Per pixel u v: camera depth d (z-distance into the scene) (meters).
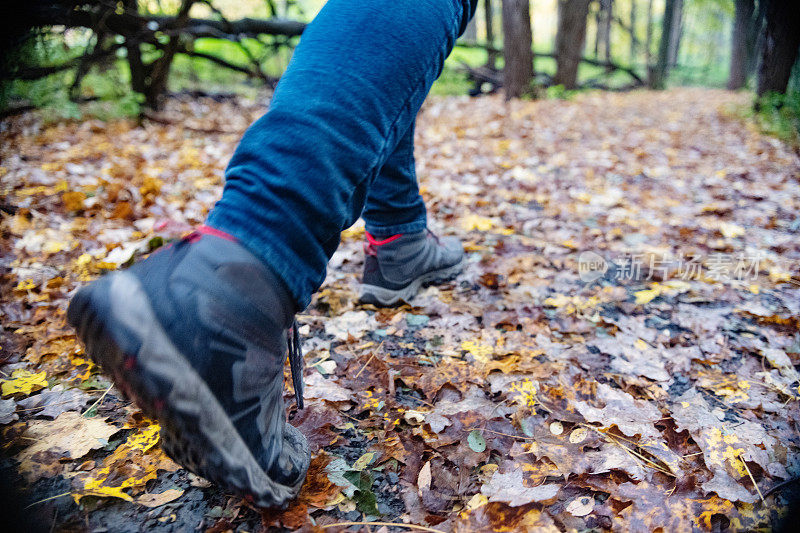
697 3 19.23
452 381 1.48
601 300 1.97
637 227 2.68
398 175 1.67
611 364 1.59
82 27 4.61
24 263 2.07
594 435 1.29
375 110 0.86
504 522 1.04
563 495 1.12
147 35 5.10
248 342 0.77
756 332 1.76
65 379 1.43
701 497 1.12
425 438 1.26
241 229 0.78
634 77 13.07
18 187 2.85
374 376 1.50
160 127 4.99
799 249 2.38
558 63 9.77
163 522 1.03
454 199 3.01
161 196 2.93
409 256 1.85
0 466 1.13
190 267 0.73
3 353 1.54
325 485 1.11
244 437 0.83
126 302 0.66
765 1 5.66
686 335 1.75
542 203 3.04
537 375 1.51
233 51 9.72
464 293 2.00
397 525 1.04
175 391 0.68
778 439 1.29
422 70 0.93
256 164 0.80
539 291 2.03
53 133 4.20
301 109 0.81
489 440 1.27
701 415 1.36
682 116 6.22
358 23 0.88
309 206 0.80
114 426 1.25
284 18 6.15
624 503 1.10
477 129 5.01
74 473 1.12
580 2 9.32
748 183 3.36
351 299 1.93
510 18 8.00
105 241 2.31
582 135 4.83
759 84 5.83
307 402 1.36
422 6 0.94
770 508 1.09
